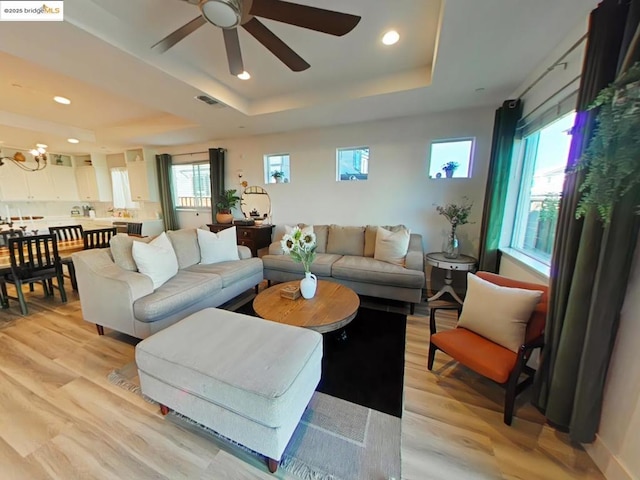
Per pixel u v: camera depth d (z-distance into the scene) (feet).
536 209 7.91
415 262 9.53
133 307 6.79
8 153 17.69
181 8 5.80
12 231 11.20
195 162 17.30
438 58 6.66
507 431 4.66
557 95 6.17
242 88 9.90
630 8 3.48
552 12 5.00
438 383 5.88
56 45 5.94
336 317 6.18
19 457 4.14
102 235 10.89
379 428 4.74
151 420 4.84
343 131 12.76
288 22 4.97
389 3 5.61
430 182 11.58
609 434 3.88
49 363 6.43
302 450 4.30
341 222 13.52
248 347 4.55
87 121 13.69
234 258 10.99
